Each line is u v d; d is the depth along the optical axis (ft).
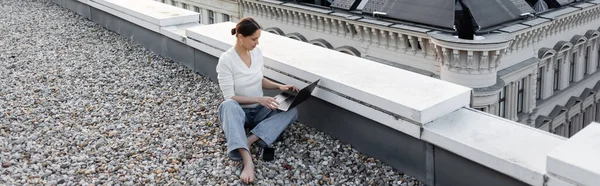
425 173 17.20
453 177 16.30
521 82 119.44
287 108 19.02
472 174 15.67
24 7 50.37
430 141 16.31
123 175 18.06
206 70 28.43
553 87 132.46
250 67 19.48
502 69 111.96
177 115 23.49
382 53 122.11
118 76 29.27
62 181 17.47
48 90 27.25
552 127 130.31
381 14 120.78
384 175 18.04
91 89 27.30
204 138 21.01
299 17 140.77
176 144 20.48
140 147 20.33
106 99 25.82
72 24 42.19
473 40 102.37
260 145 19.35
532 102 122.21
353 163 18.90
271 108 18.86
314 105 21.20
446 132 16.05
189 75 28.94
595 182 12.39
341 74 19.93
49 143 20.68
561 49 127.54
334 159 19.16
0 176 17.61
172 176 18.01
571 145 13.66
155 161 19.12
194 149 20.04
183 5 192.65
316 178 17.97
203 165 18.75
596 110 152.35
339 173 18.30
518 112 122.11
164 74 29.30
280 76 21.77
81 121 23.07
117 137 21.31
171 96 25.98
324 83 19.69
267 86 20.61
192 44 28.45
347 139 20.03
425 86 18.52
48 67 31.27
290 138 20.71
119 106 24.82
